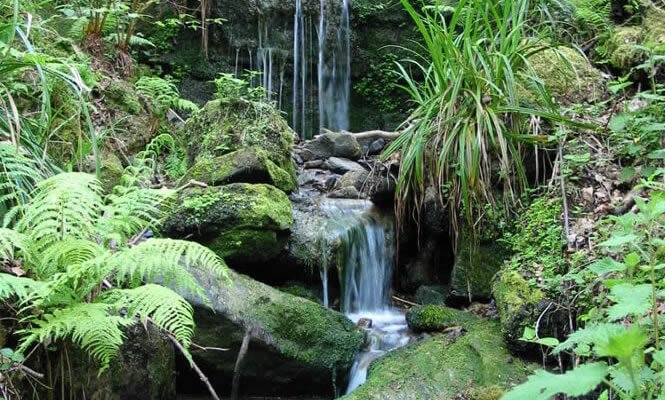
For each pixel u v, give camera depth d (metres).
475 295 4.20
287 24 7.94
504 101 4.33
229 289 3.76
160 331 3.36
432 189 4.52
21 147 3.54
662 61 4.80
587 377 1.25
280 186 4.79
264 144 4.95
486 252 4.21
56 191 2.86
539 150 4.30
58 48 5.69
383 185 4.84
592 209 3.83
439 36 4.36
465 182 3.99
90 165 4.61
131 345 3.21
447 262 4.68
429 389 3.26
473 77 4.20
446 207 4.44
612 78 5.10
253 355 3.67
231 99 5.14
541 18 5.19
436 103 4.38
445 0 7.45
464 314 4.04
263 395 3.80
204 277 3.71
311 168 6.00
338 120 8.03
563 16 5.64
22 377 2.72
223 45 7.67
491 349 3.45
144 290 2.76
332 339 3.84
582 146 4.18
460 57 4.33
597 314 2.92
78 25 5.90
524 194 4.14
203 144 5.00
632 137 4.05
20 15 4.62
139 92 5.85
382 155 4.62
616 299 1.82
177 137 5.77
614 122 3.96
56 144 4.58
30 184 3.38
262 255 4.23
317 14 8.02
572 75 4.85
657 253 3.02
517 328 3.34
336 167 5.90
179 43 7.48
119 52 6.38
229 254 4.14
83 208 2.94
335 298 4.54
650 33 5.18
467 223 4.27
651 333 2.34
